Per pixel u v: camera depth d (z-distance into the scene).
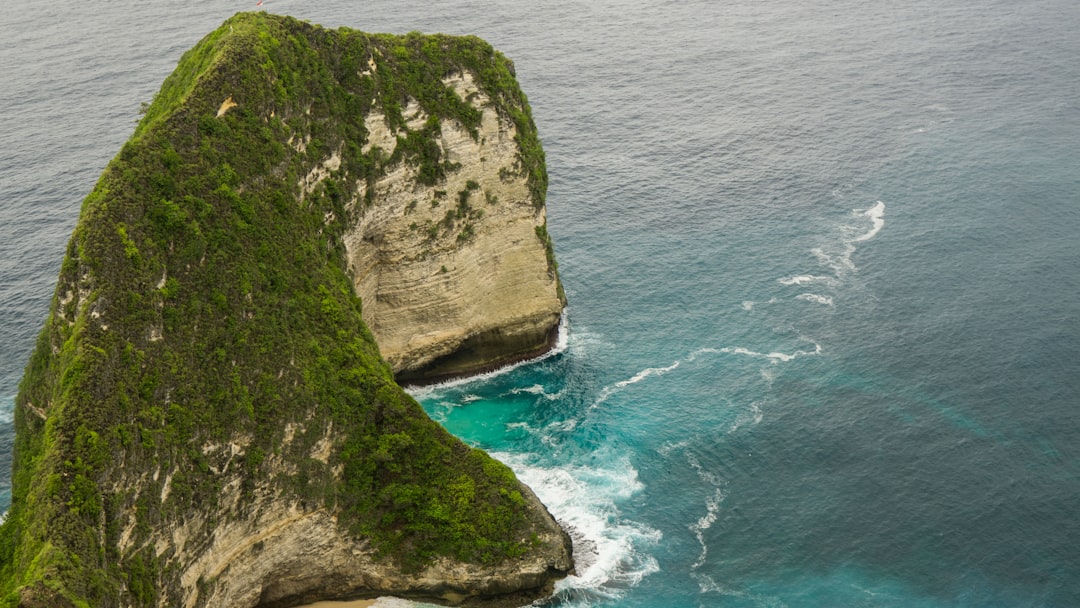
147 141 72.62
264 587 74.44
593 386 96.50
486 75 94.19
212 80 77.38
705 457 87.25
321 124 83.94
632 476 85.69
